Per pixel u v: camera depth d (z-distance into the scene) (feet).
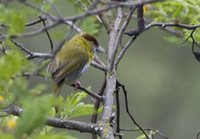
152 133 34.47
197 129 84.79
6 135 20.43
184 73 86.63
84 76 80.94
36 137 20.75
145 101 86.02
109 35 36.68
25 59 22.43
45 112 20.77
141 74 85.87
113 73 33.01
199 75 87.15
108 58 34.47
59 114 31.73
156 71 86.02
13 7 22.68
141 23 33.24
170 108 86.17
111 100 31.68
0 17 21.85
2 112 26.71
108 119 30.55
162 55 86.22
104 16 37.42
